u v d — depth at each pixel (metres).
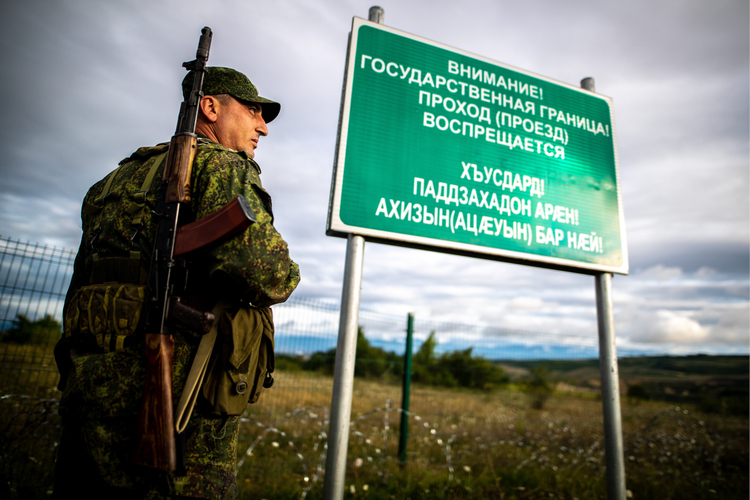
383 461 4.25
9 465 3.01
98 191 1.44
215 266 1.11
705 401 8.34
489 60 2.84
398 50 2.58
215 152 1.28
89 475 1.11
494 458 5.20
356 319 2.14
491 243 2.56
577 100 3.08
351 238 2.25
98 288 1.17
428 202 2.44
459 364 8.97
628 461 5.52
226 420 1.16
